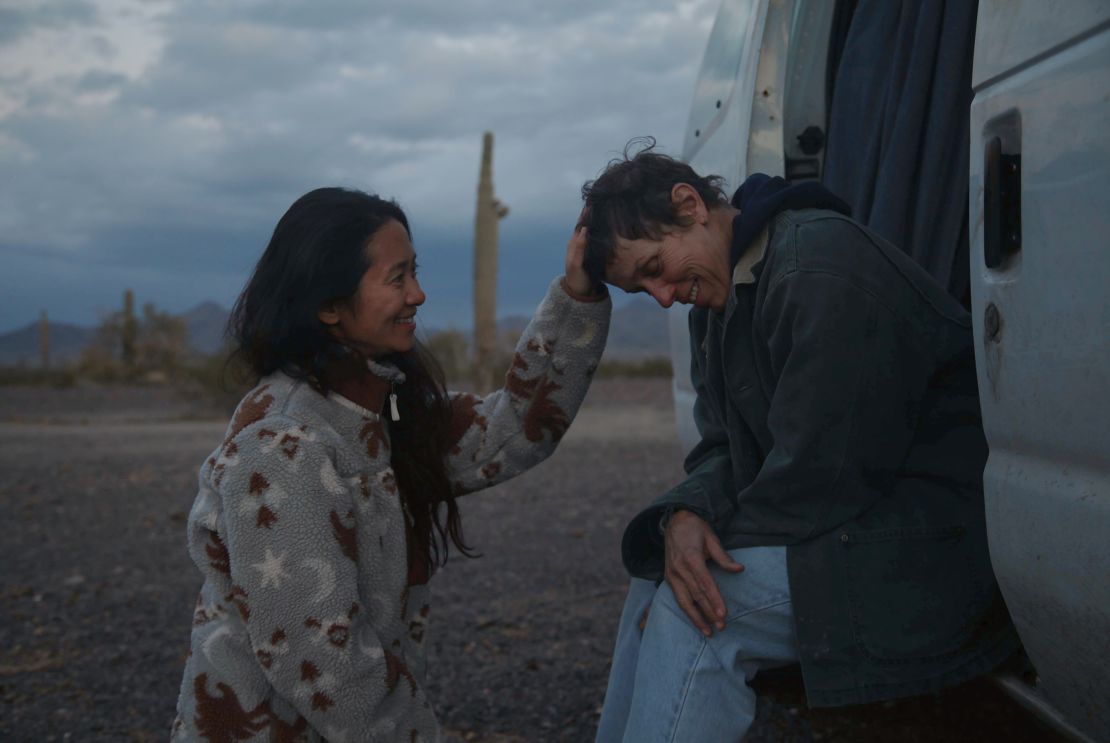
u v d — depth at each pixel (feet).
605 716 7.07
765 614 6.30
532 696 10.95
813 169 9.82
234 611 5.57
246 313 5.74
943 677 6.18
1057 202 4.88
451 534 6.56
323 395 5.69
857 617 6.13
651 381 70.08
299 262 5.57
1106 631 4.77
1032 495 5.21
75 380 81.25
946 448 6.46
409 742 5.56
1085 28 4.72
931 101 8.76
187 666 5.64
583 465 28.43
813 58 9.72
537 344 6.76
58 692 11.44
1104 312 4.57
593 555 17.47
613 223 6.56
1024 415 5.26
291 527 5.24
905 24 8.95
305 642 5.20
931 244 8.63
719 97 11.19
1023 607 5.49
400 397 6.26
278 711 5.47
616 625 13.39
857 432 6.07
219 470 5.38
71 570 17.34
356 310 5.72
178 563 17.81
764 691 6.97
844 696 6.08
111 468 29.43
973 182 5.74
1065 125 4.83
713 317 7.01
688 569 6.36
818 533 6.23
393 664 5.53
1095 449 4.72
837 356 5.95
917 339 6.15
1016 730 9.04
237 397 51.98
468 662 12.15
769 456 6.27
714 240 6.59
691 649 6.31
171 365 85.71
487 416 6.84
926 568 6.23
